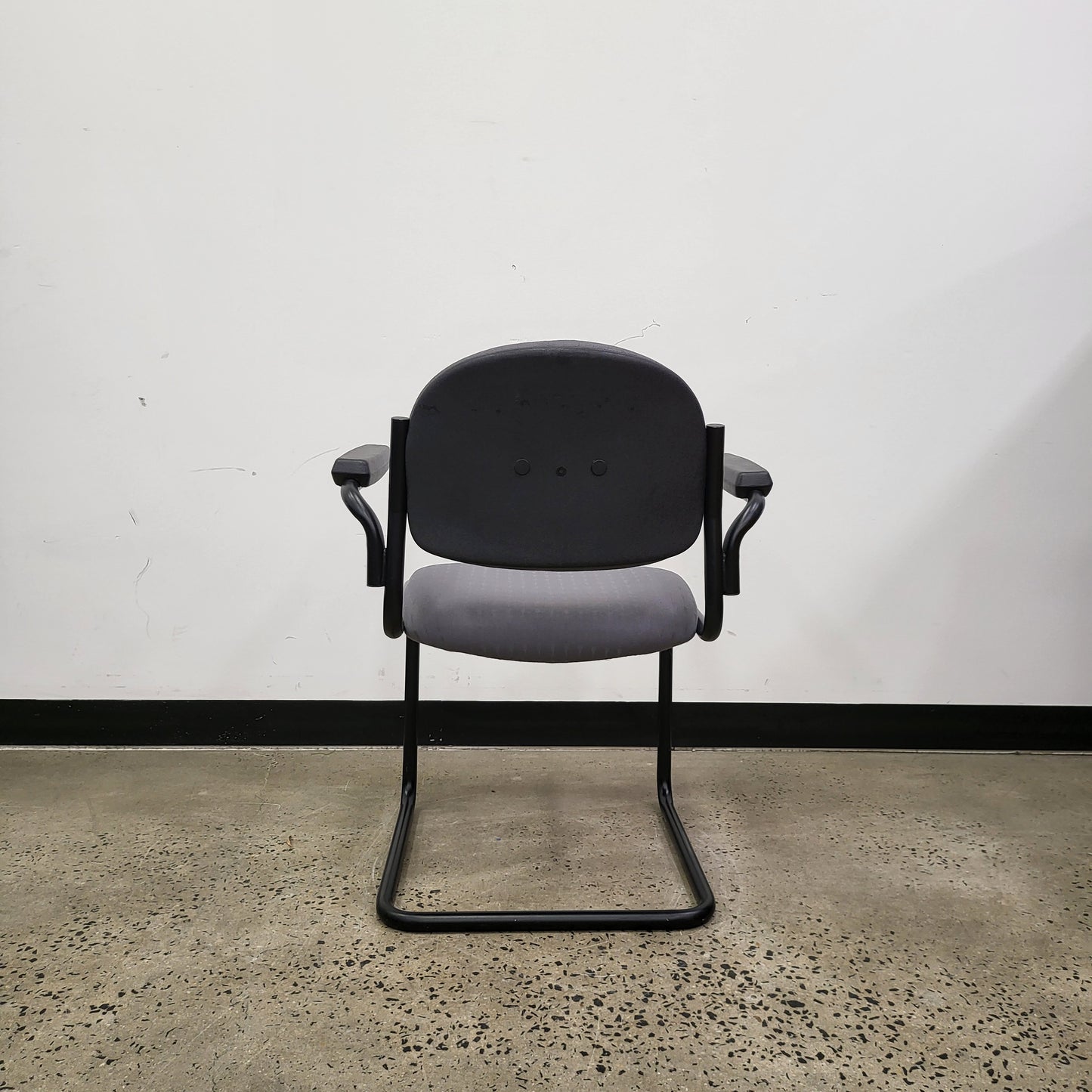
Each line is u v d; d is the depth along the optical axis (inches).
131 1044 37.6
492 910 48.5
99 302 65.8
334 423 68.6
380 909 47.1
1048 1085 36.0
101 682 70.8
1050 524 70.8
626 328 68.2
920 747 73.0
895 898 50.3
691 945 45.5
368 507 41.8
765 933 46.8
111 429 67.4
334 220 65.9
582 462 38.9
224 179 64.9
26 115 63.3
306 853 54.6
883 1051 37.9
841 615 72.1
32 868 52.2
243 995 41.0
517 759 70.5
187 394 67.4
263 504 69.1
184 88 63.6
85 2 62.2
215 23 63.0
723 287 67.6
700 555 70.9
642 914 47.0
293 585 70.3
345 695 72.0
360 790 63.9
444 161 65.4
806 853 55.5
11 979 41.8
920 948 45.5
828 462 70.0
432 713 72.2
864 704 73.4
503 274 67.2
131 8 62.5
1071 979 43.1
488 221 66.4
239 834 57.0
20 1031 38.3
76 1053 37.0
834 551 71.2
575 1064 36.9
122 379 66.9
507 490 39.4
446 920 46.1
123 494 68.3
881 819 60.5
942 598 71.9
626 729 72.9
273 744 72.3
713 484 41.4
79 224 64.8
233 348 67.1
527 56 64.2
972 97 65.3
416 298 67.2
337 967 43.2
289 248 66.1
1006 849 56.4
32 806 60.5
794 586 71.6
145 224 65.1
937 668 72.9
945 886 51.8
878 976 43.1
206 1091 35.1
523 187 66.0
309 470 68.9
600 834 57.8
